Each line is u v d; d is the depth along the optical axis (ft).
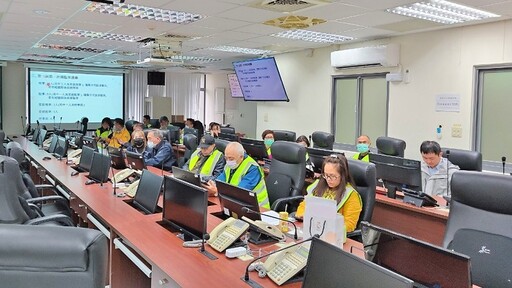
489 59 17.07
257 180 12.13
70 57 32.12
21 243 3.18
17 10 16.39
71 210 12.59
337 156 9.87
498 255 6.41
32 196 12.91
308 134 26.18
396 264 4.86
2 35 22.35
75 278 3.20
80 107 38.60
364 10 15.28
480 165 12.97
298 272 5.95
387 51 20.26
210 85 45.24
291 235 8.09
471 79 17.75
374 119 22.54
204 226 7.36
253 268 6.44
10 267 3.18
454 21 16.80
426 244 4.59
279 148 13.46
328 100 24.68
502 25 16.61
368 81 22.77
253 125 39.32
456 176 7.31
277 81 26.68
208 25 18.69
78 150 20.52
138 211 10.06
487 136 17.72
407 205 11.31
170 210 8.45
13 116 36.17
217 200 10.89
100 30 20.42
